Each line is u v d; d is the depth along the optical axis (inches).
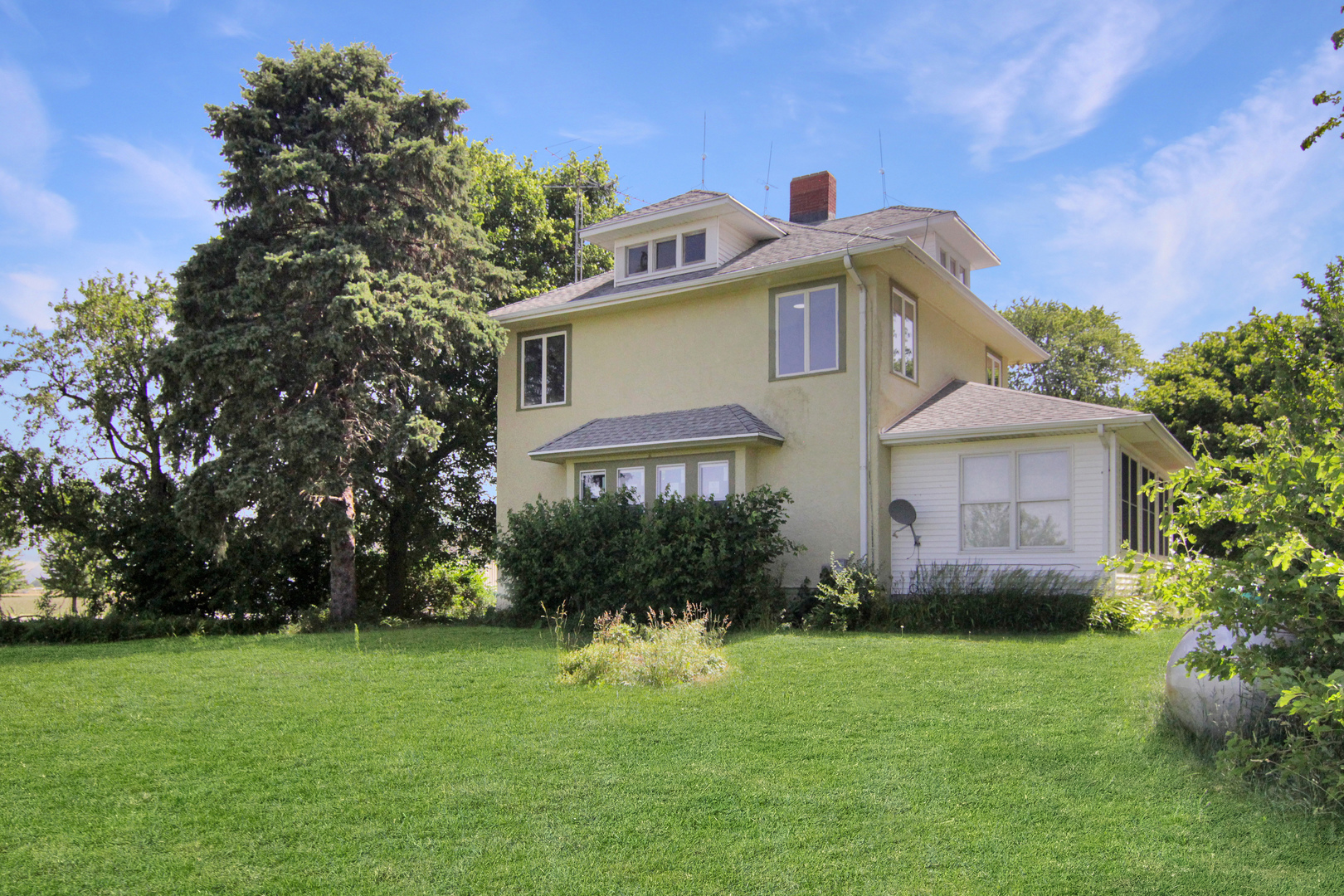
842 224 923.4
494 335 824.3
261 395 730.2
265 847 229.3
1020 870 204.8
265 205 745.6
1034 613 557.3
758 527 618.5
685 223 791.1
